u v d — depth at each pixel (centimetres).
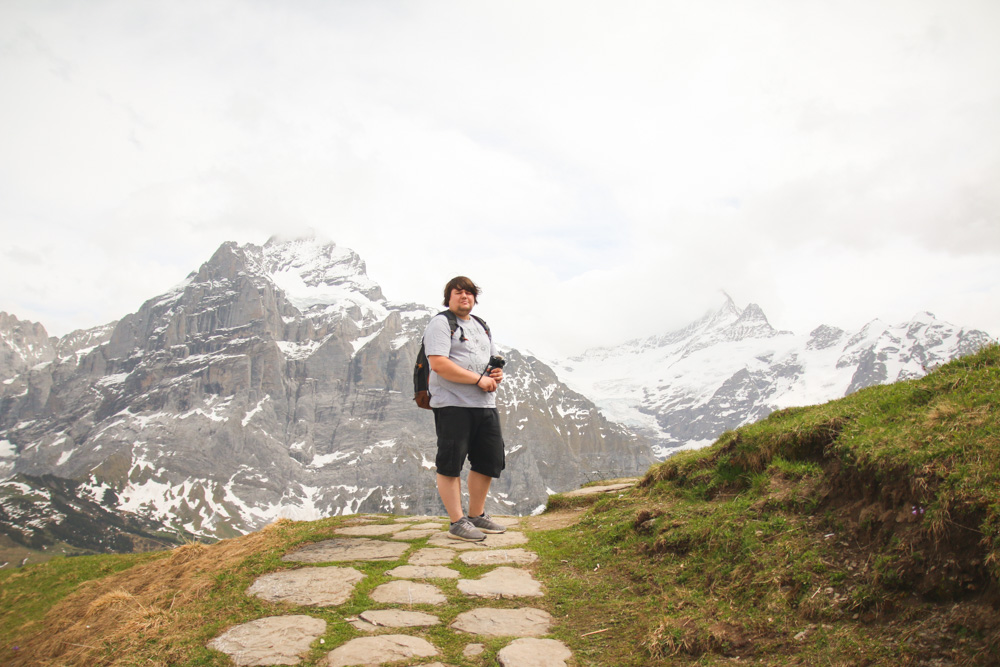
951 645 392
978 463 470
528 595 644
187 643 532
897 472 538
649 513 788
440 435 908
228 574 720
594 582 675
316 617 576
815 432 740
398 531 968
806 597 504
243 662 484
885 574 474
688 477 909
